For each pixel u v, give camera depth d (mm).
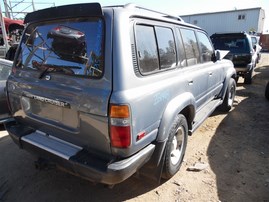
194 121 3834
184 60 3312
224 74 5367
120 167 2162
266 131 4812
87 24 2291
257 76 11531
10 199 2852
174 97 2904
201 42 4070
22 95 2830
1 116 4637
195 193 2947
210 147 4109
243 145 4203
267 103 6801
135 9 2457
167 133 2719
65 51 2439
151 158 2723
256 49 13734
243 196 2912
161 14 3031
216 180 3201
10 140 4348
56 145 2529
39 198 2871
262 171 3424
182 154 3297
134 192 2959
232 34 9062
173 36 3055
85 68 2281
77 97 2275
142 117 2301
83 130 2318
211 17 27500
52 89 2467
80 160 2275
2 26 9578
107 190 2998
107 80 2141
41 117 2699
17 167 3502
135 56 2289
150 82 2463
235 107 6406
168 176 3076
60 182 3168
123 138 2135
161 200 2826
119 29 2160
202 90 3977
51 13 2500
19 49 2979
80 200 2836
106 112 2119
